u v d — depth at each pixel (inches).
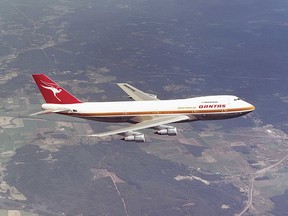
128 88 6343.5
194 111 5506.9
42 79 5605.3
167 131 5403.5
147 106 5575.8
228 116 5551.2
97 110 5605.3
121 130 5187.0
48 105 5669.3
